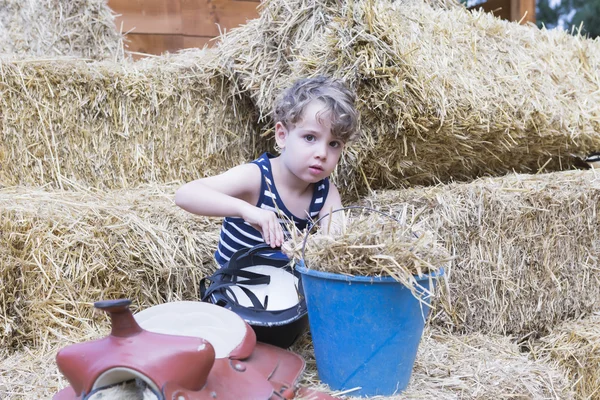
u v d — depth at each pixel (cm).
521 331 198
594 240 208
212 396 95
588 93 243
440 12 226
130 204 190
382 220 135
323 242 126
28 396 126
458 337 178
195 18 337
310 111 146
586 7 478
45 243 160
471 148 203
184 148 236
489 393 131
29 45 258
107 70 223
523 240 192
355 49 174
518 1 359
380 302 120
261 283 144
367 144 180
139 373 88
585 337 181
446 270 179
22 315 160
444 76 190
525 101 211
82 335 159
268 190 160
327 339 126
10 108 210
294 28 203
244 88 227
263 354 123
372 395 125
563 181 201
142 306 171
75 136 221
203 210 147
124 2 321
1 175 211
